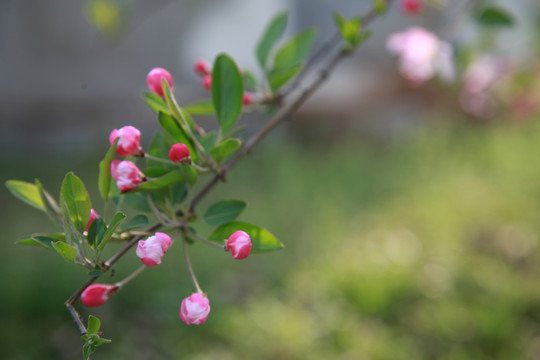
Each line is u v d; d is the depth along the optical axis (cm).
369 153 759
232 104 146
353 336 388
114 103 800
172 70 783
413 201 603
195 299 122
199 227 516
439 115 792
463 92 320
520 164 664
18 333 394
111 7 251
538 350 376
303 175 678
